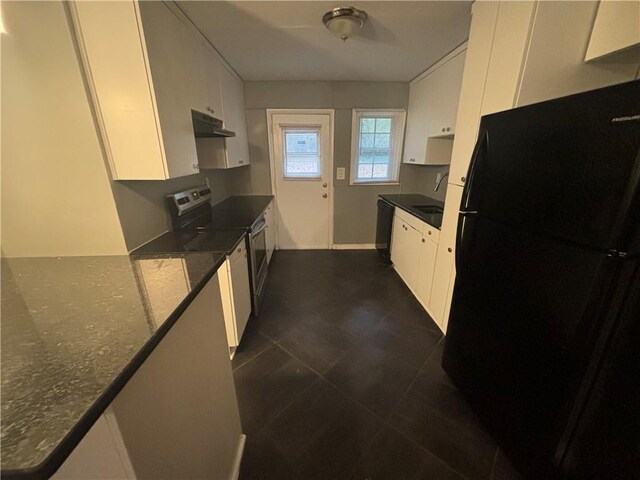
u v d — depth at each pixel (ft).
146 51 4.17
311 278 10.48
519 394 3.67
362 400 5.19
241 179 12.65
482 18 5.14
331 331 7.27
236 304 6.08
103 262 4.36
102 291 3.14
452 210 6.41
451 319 5.26
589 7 4.02
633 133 2.25
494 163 4.00
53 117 4.24
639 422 2.81
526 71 4.21
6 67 3.98
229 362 4.04
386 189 13.07
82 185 4.58
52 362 1.91
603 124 2.48
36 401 1.58
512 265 3.68
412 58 8.64
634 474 2.95
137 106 4.39
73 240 4.82
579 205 2.75
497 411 4.13
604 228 2.53
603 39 3.92
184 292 2.91
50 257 4.73
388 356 6.35
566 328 2.94
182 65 5.51
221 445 3.63
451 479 3.88
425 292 8.16
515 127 3.57
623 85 2.29
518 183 3.54
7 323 2.47
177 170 5.14
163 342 2.43
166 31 4.85
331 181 12.87
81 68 4.12
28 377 1.77
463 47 7.33
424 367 6.01
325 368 5.99
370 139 12.50
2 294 3.12
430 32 6.81
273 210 12.55
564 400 3.01
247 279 7.22
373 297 9.04
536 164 3.24
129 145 4.57
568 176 2.85
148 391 2.19
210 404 3.39
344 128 12.10
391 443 4.38
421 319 7.80
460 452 4.24
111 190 4.66
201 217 7.89
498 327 4.00
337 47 7.75
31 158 4.38
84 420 1.45
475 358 4.59
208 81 7.13
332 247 13.87
